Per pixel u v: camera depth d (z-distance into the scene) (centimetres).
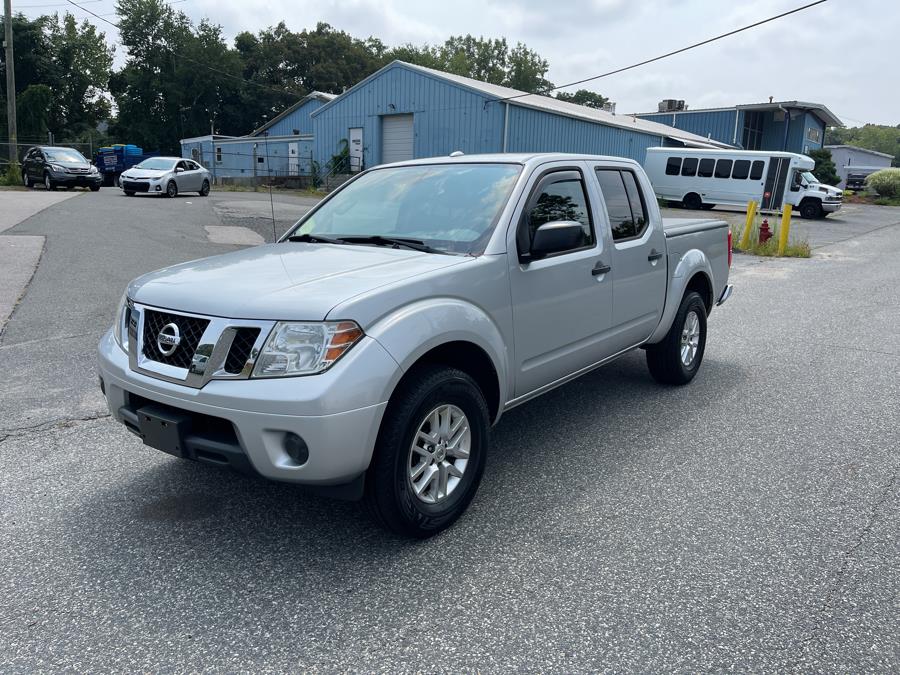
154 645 259
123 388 328
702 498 384
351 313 291
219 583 299
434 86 2858
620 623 273
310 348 286
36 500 372
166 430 309
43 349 649
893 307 991
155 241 1327
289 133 4488
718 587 298
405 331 304
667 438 474
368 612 279
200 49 6888
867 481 408
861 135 15362
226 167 4438
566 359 430
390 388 297
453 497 345
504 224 376
